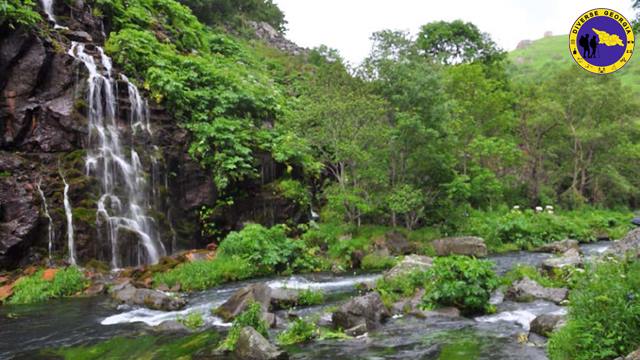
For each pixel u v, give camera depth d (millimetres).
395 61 22078
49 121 16859
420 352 8188
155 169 18891
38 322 10695
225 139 20391
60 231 15531
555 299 11039
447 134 22375
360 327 9359
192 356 8281
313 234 19438
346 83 21344
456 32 49562
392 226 21391
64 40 19125
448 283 10648
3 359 8469
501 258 18812
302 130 21250
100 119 18188
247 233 17031
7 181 15156
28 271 14195
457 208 23062
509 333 9008
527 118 34812
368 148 20953
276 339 9055
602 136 33594
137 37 21953
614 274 7625
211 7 40062
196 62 23281
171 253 18281
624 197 40438
